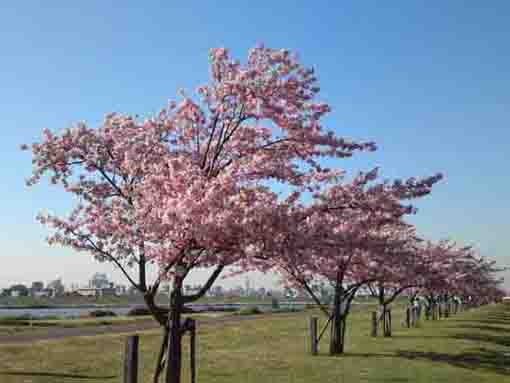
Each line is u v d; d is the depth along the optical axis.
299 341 26.53
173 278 10.62
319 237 12.03
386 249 19.77
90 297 122.94
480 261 43.84
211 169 11.98
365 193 14.00
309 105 12.35
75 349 21.12
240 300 146.00
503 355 21.36
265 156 11.56
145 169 11.73
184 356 20.31
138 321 39.31
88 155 11.98
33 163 11.75
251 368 17.19
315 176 13.62
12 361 17.56
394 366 17.61
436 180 14.52
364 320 45.53
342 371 16.53
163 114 12.58
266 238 10.36
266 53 11.75
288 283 22.91
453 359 19.67
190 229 9.60
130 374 10.10
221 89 11.57
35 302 116.56
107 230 10.56
